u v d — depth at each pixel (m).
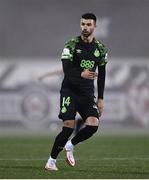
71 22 84.00
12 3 83.94
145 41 84.19
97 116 31.06
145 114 75.88
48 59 81.81
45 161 36.81
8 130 75.56
